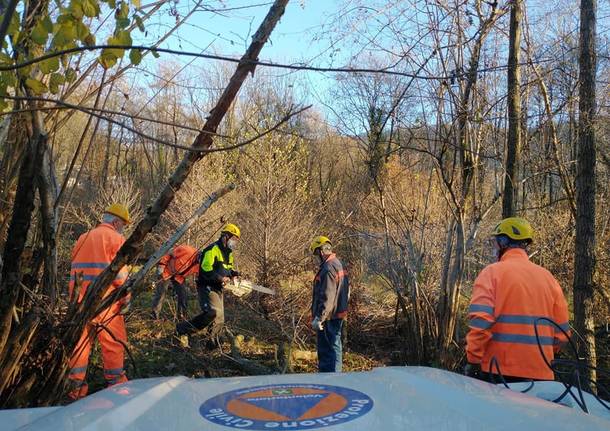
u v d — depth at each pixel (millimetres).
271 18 3162
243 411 1578
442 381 1980
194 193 13211
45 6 3123
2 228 3838
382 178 8617
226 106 3273
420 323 7762
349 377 2053
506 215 7410
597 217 11227
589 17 7293
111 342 5398
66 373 3824
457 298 7496
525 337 3725
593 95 7348
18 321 3832
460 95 6996
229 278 8359
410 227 8344
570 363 2939
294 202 14148
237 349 8297
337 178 16344
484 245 9516
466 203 7578
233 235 8523
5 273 3580
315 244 7836
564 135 10633
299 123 8078
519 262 3926
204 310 8234
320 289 7555
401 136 8008
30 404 3709
